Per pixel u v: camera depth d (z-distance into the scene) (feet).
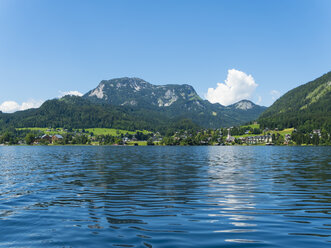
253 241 39.29
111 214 54.44
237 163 188.55
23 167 159.22
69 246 37.63
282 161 207.00
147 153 362.12
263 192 78.54
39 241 39.63
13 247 37.47
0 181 102.22
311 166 162.91
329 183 95.81
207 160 222.07
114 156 284.61
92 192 79.05
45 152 396.37
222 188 85.51
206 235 41.91
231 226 46.57
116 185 91.97
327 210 57.57
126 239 40.11
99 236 41.50
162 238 40.55
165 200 67.77
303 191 79.92
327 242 38.83
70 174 124.16
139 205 62.49
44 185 92.43
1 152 397.19
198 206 61.41
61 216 53.06
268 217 52.26
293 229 44.88
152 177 112.78
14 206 61.72
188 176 115.96
